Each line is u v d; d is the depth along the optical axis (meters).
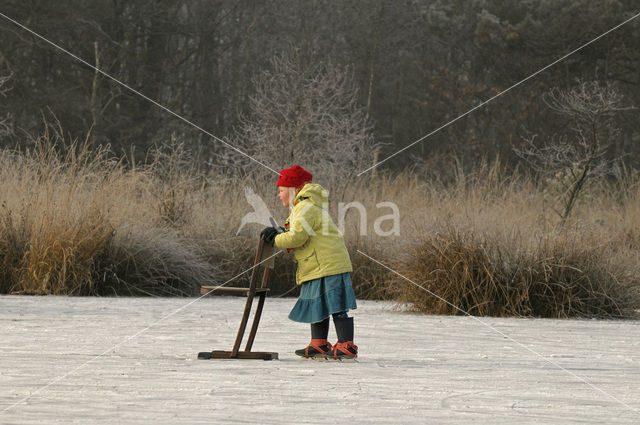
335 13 155.50
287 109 84.69
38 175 50.38
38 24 131.75
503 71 137.00
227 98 149.38
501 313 38.34
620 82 136.12
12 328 29.42
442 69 146.25
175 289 48.56
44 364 21.12
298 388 18.02
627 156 128.62
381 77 152.00
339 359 22.86
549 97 133.12
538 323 35.03
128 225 49.50
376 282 49.91
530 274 38.56
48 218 46.22
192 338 27.25
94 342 25.78
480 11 139.38
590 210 58.78
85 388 17.75
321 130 82.88
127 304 40.44
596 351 25.70
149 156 128.88
